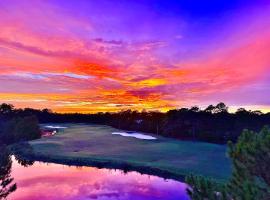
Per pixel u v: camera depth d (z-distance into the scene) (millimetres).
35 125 80188
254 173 7707
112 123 141875
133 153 52281
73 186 30047
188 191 8531
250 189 7254
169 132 88625
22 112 114875
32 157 49438
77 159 46406
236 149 8102
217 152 52469
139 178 34656
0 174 16891
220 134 77125
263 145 7492
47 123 161500
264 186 7672
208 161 42844
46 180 32875
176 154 50812
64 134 93562
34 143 65062
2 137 72812
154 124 103438
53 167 42094
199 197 8117
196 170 36281
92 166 43000
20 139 73438
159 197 26234
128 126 120625
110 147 61125
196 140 75938
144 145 64812
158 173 37000
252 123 82250
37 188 28922
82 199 25359
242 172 7840
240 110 90250
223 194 7781
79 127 133000
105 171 39500
